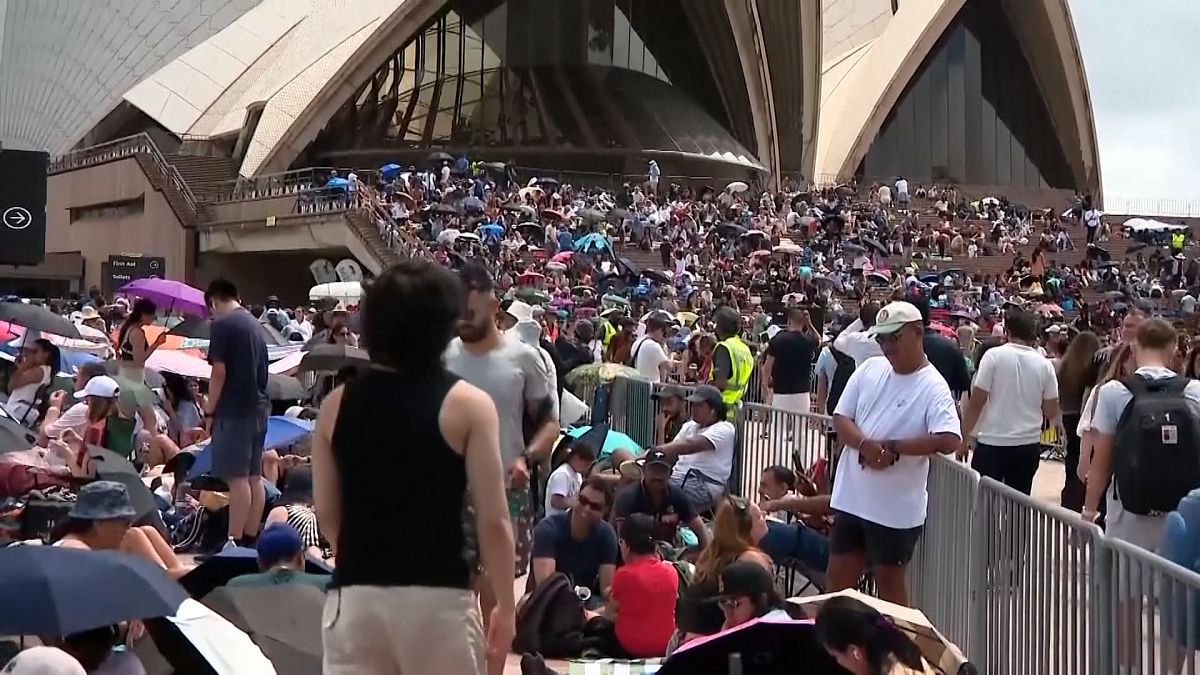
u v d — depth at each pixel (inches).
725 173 2160.4
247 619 230.4
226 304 363.9
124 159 1819.6
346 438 150.2
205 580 271.4
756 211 1700.3
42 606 170.1
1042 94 2551.7
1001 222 1865.2
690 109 2231.8
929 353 384.5
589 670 267.4
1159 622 185.9
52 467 355.6
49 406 506.0
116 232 1856.5
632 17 2266.2
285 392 523.5
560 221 1425.9
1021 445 363.9
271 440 452.8
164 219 1694.1
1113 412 278.1
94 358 599.8
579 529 325.7
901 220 1827.0
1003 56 2549.2
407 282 150.5
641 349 616.4
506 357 240.1
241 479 361.1
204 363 554.9
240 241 1556.3
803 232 1605.6
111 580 178.1
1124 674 199.5
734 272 1373.0
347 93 1963.6
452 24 2160.4
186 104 2180.1
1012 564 252.4
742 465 465.4
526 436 247.3
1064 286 1489.9
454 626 148.3
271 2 2337.6
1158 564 185.8
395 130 2052.2
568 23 2203.5
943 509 298.5
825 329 994.7
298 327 851.4
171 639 196.9
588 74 2193.7
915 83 2519.7
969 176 2541.8
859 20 2632.9
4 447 327.6
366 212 1359.5
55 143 2379.4
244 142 1962.4
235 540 359.9
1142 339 279.9
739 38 2213.3
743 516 265.9
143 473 474.0
